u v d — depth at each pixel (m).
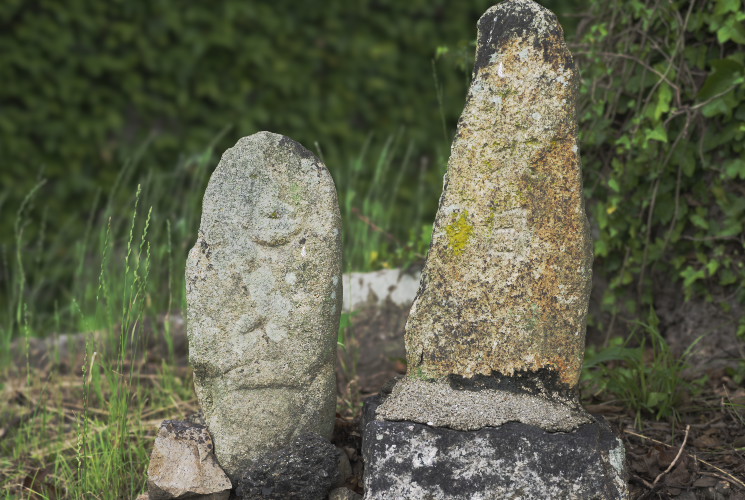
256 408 2.59
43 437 3.38
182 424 2.62
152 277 4.27
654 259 3.55
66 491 3.04
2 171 5.22
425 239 4.00
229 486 2.58
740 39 3.22
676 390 3.18
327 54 5.55
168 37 5.39
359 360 3.80
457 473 2.33
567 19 4.06
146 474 3.05
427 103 5.63
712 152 3.40
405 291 3.96
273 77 5.45
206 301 2.57
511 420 2.39
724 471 2.69
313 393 2.61
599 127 3.59
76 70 5.30
